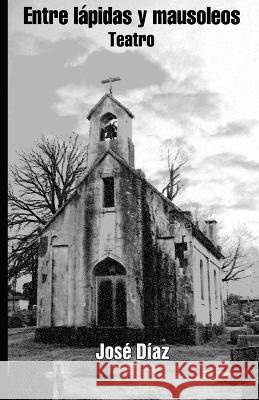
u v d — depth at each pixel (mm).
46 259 23141
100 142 23938
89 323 21422
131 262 21594
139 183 22438
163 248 21609
